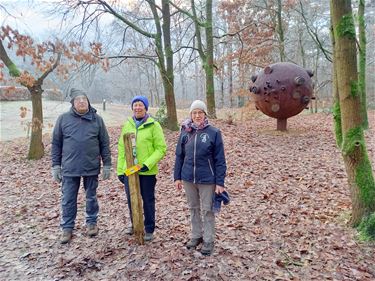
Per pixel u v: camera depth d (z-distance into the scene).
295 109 11.85
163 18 13.02
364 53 11.78
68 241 4.75
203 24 14.70
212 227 4.21
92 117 4.84
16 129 15.80
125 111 24.41
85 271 4.02
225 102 42.56
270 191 6.53
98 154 4.91
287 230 4.83
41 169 9.13
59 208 6.23
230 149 10.21
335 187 6.50
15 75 9.98
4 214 6.03
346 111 4.51
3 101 24.38
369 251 4.09
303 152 9.66
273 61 22.84
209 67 16.62
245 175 7.70
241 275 3.77
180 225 5.18
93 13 11.02
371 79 33.41
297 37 27.86
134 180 4.39
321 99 29.47
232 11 23.02
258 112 18.30
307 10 25.20
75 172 4.72
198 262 4.05
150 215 4.60
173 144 10.96
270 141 11.31
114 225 5.32
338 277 3.65
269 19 23.41
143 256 4.26
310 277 3.68
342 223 4.83
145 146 4.43
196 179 4.09
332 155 9.07
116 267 4.06
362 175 4.55
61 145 4.87
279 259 4.07
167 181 7.57
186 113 22.81
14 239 4.98
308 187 6.64
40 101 10.30
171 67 13.16
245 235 4.73
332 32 5.28
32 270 4.10
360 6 11.42
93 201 4.95
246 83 26.36
